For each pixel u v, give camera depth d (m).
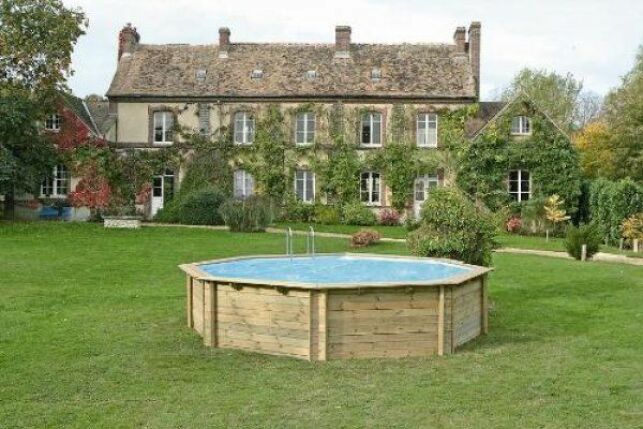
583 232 24.47
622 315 14.20
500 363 10.34
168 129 40.72
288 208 40.00
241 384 9.25
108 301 15.44
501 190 38.22
